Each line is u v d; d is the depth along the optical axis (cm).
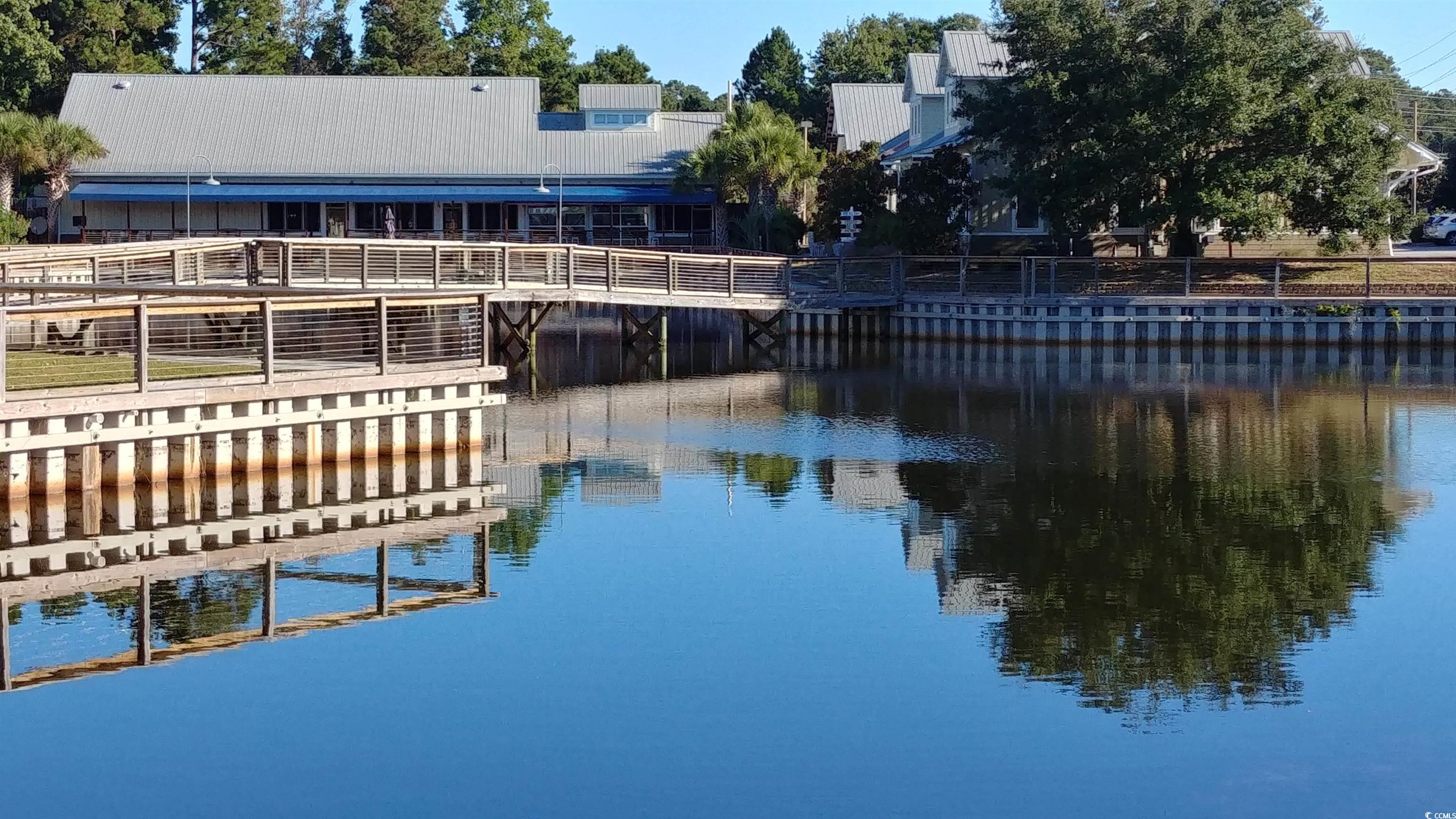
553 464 2711
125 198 6719
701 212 7288
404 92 7744
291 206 7125
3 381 1975
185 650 1627
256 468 2283
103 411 2062
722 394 3700
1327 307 4484
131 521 2166
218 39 9806
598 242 7238
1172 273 4666
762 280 4731
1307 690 1536
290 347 3534
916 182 5366
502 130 7544
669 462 2734
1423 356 4425
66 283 2867
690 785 1313
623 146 7488
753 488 2494
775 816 1260
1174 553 2058
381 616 1750
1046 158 4844
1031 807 1279
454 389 2520
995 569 1978
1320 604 1817
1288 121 4431
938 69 6378
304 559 1989
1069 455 2784
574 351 4772
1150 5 4675
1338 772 1345
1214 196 4372
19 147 6475
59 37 8881
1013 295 4675
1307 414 3288
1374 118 4575
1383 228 4525
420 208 7169
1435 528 2195
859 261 4909
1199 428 3100
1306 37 4606
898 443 2938
